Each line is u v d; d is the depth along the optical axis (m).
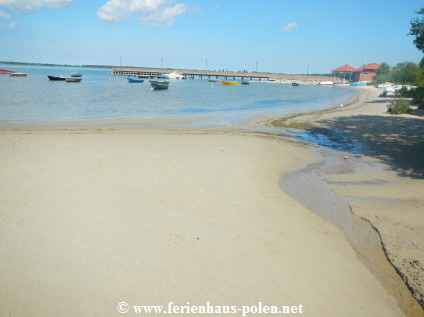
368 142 14.44
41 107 25.03
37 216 5.75
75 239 5.09
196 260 4.71
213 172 8.55
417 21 20.86
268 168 9.55
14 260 4.57
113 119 19.66
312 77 148.12
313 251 5.24
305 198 7.62
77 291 4.03
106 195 6.72
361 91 70.88
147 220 5.75
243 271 4.55
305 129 17.62
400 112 24.28
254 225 5.86
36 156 9.36
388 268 5.02
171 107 28.11
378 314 4.04
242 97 44.09
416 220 6.40
